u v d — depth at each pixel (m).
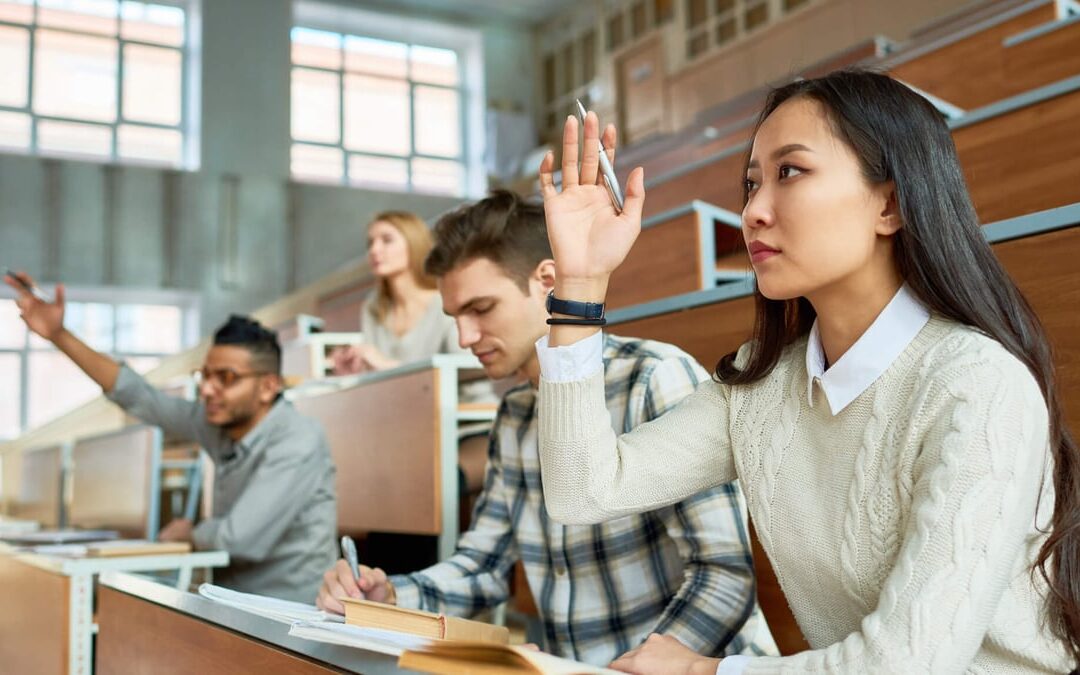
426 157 10.34
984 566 0.63
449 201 10.10
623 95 8.29
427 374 2.03
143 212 8.81
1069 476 0.72
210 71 9.27
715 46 8.34
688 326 1.49
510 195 1.29
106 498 2.66
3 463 7.48
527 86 10.73
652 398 1.12
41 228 8.46
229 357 2.10
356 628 0.75
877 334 0.74
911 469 0.70
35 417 8.52
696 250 2.05
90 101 9.01
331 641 0.75
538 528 1.26
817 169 0.72
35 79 8.84
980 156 1.75
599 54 9.85
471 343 1.28
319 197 9.49
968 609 0.62
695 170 2.65
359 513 2.26
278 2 9.63
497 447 1.35
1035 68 2.60
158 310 8.97
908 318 0.74
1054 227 1.04
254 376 2.12
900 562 0.65
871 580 0.73
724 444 0.86
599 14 9.86
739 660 0.70
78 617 1.55
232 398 2.10
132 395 2.34
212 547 1.96
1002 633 0.71
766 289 0.75
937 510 0.64
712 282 2.05
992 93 2.71
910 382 0.72
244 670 0.92
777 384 0.82
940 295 0.71
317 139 9.84
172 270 8.87
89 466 2.86
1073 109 1.62
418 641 0.68
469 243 1.26
